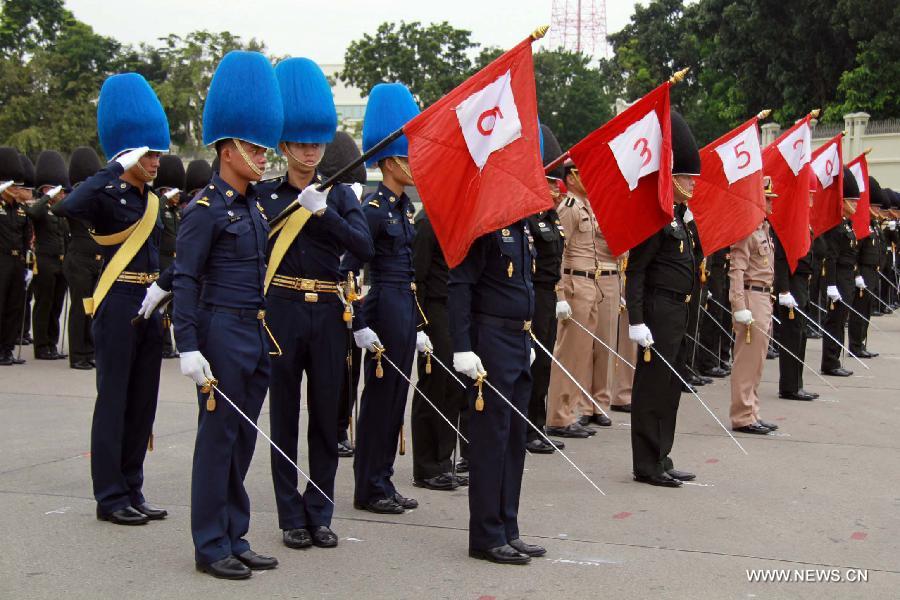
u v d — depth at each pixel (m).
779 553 5.57
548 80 39.78
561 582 5.03
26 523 5.83
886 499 6.74
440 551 5.51
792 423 9.43
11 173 12.12
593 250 9.22
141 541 5.55
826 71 31.39
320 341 5.62
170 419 8.98
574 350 9.06
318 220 5.54
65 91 37.12
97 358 5.92
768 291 9.13
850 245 12.78
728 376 12.54
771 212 10.16
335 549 5.52
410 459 7.85
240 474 5.24
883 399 10.81
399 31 34.44
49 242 12.56
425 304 6.89
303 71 5.69
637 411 7.12
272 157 22.22
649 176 6.87
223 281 5.14
